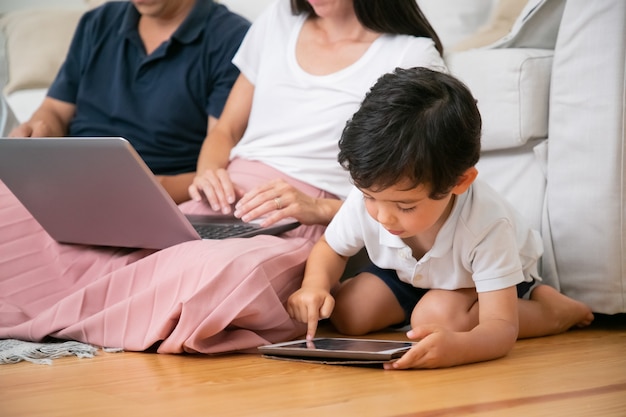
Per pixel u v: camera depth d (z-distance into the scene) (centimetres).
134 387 124
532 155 188
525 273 165
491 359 142
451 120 134
